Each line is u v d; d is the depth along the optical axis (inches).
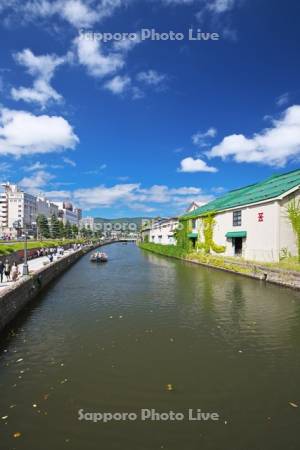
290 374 352.2
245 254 1299.2
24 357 401.1
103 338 471.8
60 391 315.3
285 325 531.8
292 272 856.3
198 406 289.3
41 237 4082.2
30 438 246.5
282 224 1093.1
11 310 568.7
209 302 707.4
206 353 411.8
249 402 296.2
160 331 503.2
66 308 661.9
